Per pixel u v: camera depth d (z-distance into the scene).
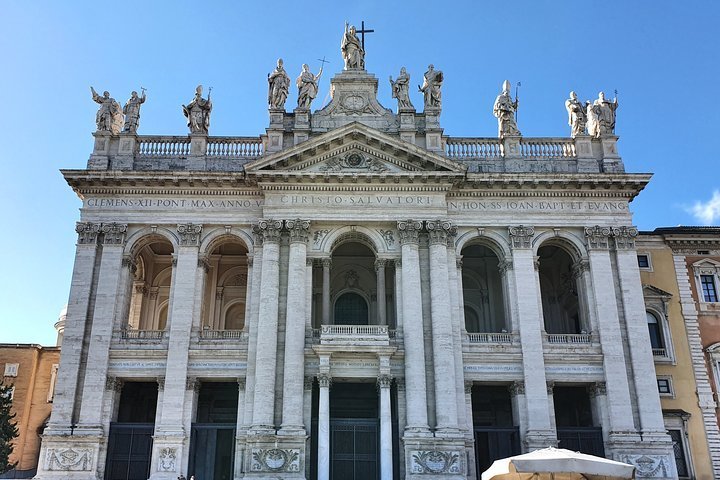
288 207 42.38
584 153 45.09
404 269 41.34
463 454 37.41
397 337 40.41
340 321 47.75
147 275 48.44
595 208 43.72
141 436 39.38
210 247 42.94
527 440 38.62
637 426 39.47
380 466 37.66
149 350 40.38
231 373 40.00
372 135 42.59
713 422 43.28
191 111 45.84
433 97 45.72
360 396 43.47
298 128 44.53
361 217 42.28
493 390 44.62
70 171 42.50
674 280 46.72
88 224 42.50
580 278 43.19
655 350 44.84
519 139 45.31
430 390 39.25
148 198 43.34
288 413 37.94
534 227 43.34
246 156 44.66
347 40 47.59
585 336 41.44
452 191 43.59
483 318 47.75
